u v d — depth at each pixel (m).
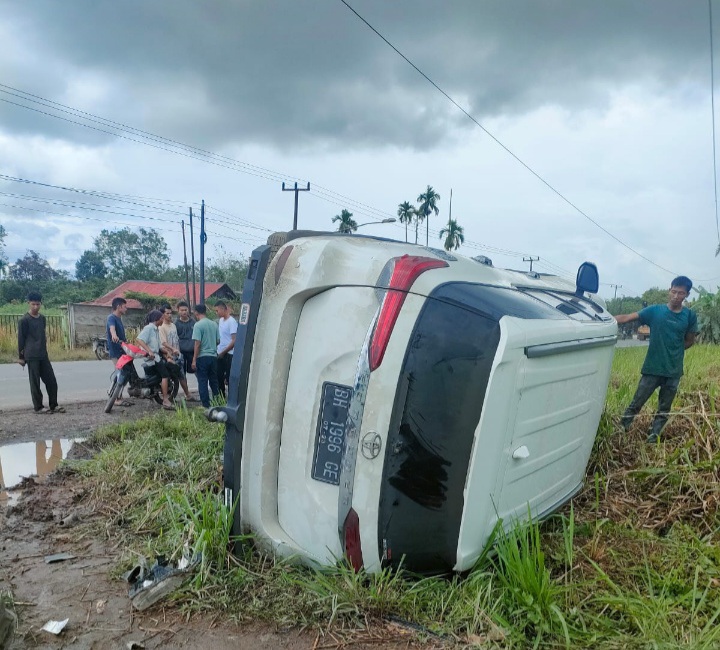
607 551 3.69
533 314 3.37
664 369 5.97
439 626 2.95
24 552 4.05
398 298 3.20
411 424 3.10
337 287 3.40
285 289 3.48
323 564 3.42
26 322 9.15
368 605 3.06
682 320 5.93
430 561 3.17
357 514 3.23
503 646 2.80
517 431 3.23
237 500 3.62
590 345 3.86
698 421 5.26
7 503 5.09
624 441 5.33
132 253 90.38
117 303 9.68
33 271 77.88
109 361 20.67
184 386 10.57
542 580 2.98
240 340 3.61
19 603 3.32
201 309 9.91
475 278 3.53
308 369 3.46
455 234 57.09
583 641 2.82
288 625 3.04
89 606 3.30
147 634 3.02
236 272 67.75
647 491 4.65
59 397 11.24
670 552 3.71
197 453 5.71
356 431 3.22
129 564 3.74
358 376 3.22
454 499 3.04
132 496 4.86
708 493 4.36
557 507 4.02
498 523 3.22
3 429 8.14
